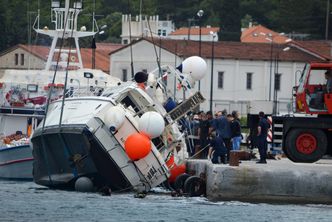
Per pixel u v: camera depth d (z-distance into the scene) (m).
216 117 117.56
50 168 107.38
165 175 104.44
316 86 106.81
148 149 102.44
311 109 106.62
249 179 98.44
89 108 104.94
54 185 108.12
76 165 104.94
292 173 98.44
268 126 106.62
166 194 106.19
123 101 106.56
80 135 103.25
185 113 108.56
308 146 106.31
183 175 106.94
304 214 92.88
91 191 105.81
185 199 101.62
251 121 137.12
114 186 104.75
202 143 117.00
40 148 107.62
